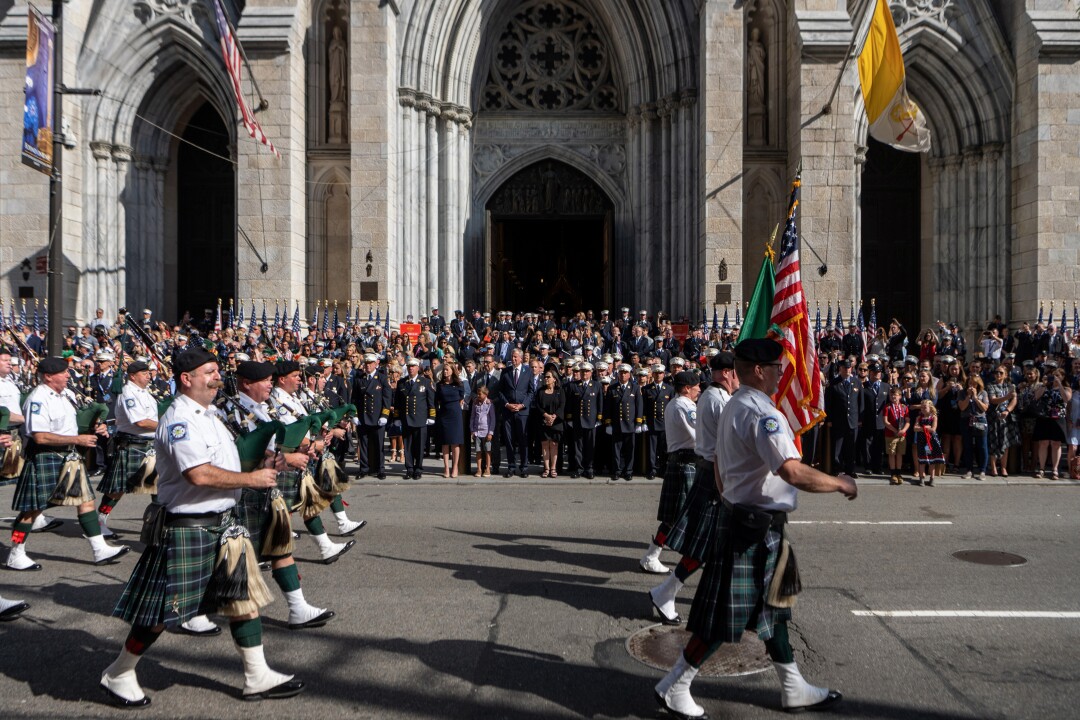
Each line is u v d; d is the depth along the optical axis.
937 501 11.56
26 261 20.97
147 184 24.03
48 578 7.40
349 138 22.48
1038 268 20.73
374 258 21.19
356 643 5.65
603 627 6.04
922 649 5.54
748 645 5.72
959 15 21.97
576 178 25.69
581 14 25.42
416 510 10.79
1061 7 20.97
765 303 8.09
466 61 23.36
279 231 20.88
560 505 11.24
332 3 22.55
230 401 5.54
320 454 8.27
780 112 22.61
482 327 21.11
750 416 4.39
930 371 14.24
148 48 22.27
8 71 20.94
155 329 19.78
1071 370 15.49
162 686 4.93
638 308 23.97
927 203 25.06
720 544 4.43
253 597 4.64
